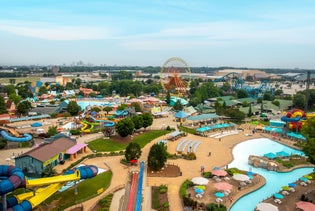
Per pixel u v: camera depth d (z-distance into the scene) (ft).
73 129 547.08
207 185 313.94
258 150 464.24
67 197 276.82
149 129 581.12
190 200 266.36
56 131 508.53
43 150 355.97
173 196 285.64
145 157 408.87
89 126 581.94
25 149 436.35
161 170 355.77
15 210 216.95
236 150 462.19
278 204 273.13
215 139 523.70
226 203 272.72
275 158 411.13
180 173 345.92
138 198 269.64
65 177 260.21
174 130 580.71
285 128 568.82
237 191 300.20
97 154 412.77
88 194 284.61
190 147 463.42
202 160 401.90
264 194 301.84
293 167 378.73
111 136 505.25
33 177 335.47
